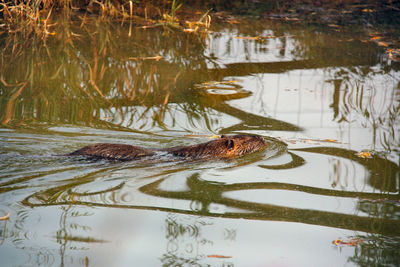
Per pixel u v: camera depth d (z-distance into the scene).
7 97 24.56
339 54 33.28
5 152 18.58
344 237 12.80
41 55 30.73
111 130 21.55
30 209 13.80
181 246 12.05
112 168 17.56
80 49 32.25
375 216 14.05
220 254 11.76
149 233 12.65
